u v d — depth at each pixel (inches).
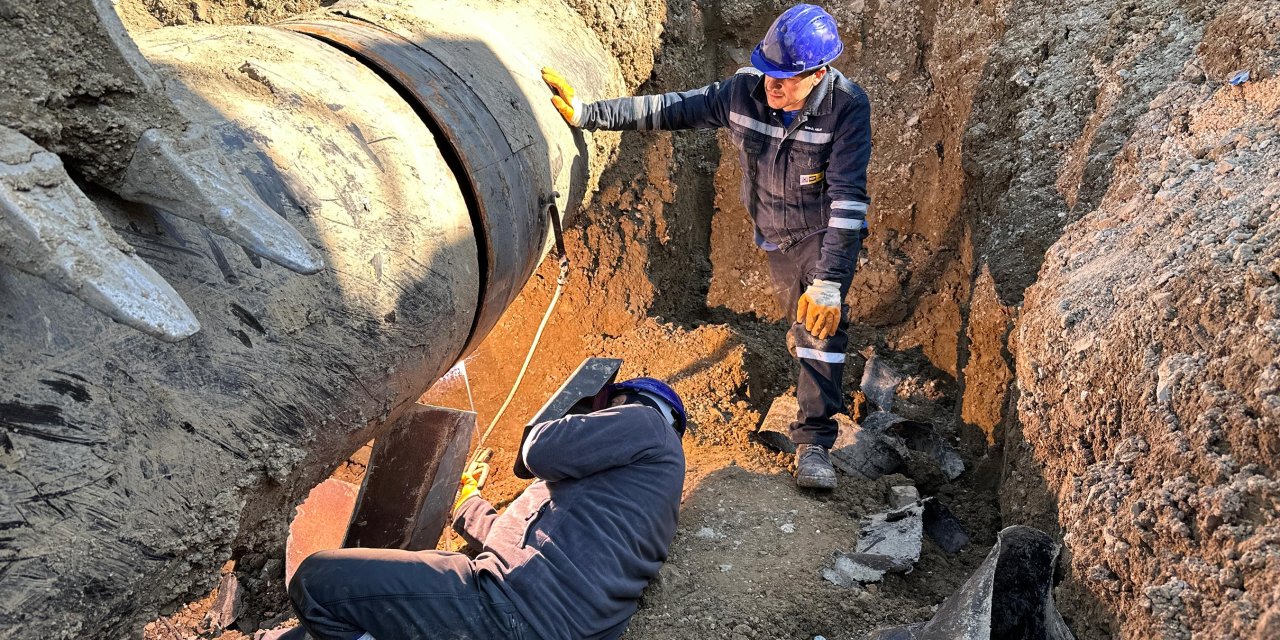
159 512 59.9
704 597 105.3
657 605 103.8
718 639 99.5
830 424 131.4
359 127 84.4
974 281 154.3
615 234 170.7
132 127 57.9
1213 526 68.7
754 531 117.7
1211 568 67.8
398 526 102.0
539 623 87.9
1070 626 85.3
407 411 102.3
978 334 145.4
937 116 176.7
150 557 59.7
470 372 162.7
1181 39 130.6
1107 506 82.0
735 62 187.9
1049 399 103.3
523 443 96.7
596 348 166.1
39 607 54.1
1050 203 140.4
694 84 179.0
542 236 119.0
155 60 77.2
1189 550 70.7
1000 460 134.5
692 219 189.8
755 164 125.0
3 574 52.7
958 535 122.4
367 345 77.6
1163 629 69.8
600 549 91.6
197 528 62.6
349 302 75.7
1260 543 64.1
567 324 169.0
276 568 112.8
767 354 169.3
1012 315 136.3
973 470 139.7
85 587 56.2
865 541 115.7
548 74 125.0
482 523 107.6
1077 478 91.1
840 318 125.7
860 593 107.0
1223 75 116.1
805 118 116.6
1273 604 60.8
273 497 73.5
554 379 163.6
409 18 114.7
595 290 169.3
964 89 165.6
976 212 162.2
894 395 168.4
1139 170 118.1
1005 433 126.5
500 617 86.8
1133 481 81.1
